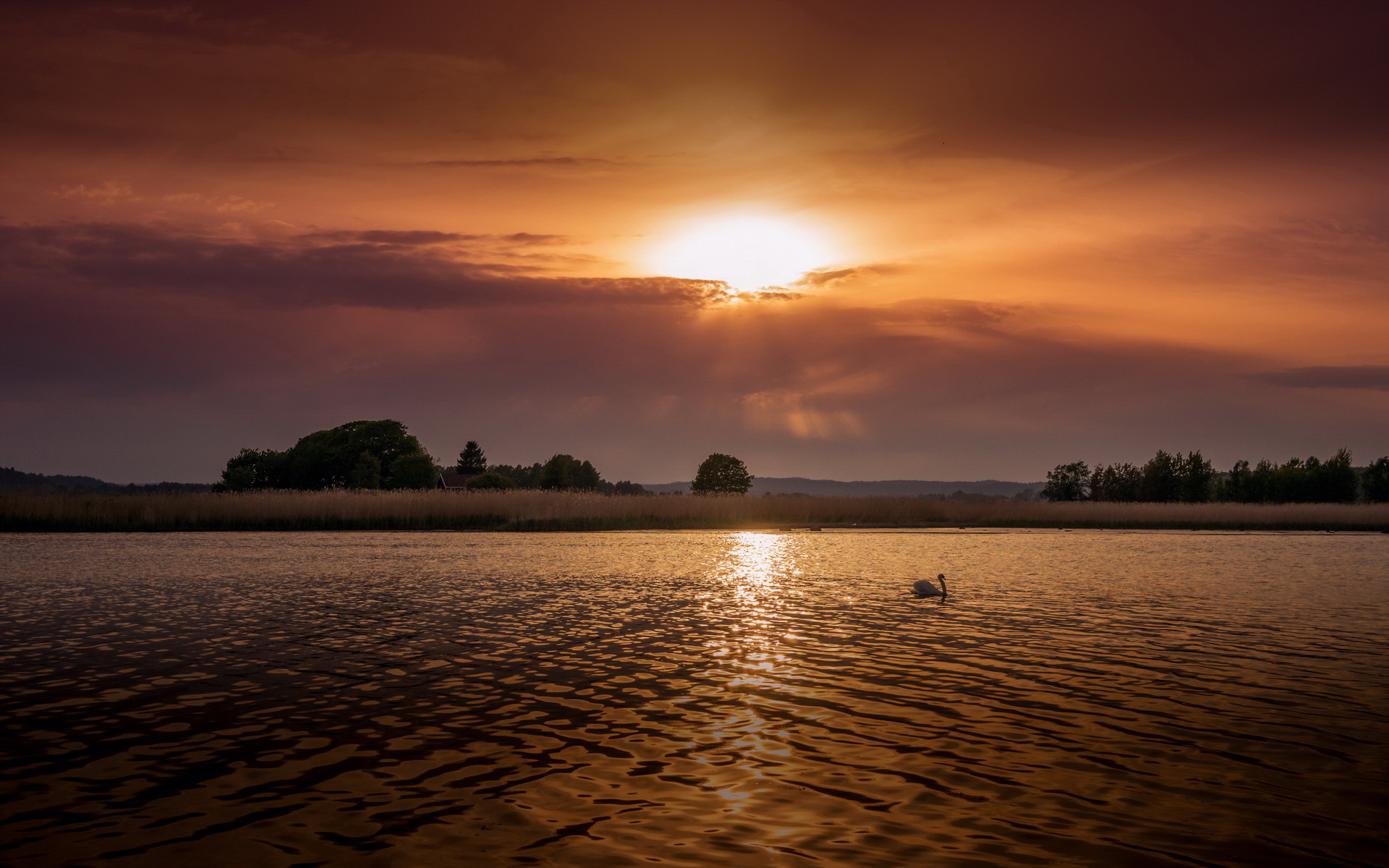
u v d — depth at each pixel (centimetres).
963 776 860
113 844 703
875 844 709
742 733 991
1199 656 1401
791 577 2489
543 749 936
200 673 1271
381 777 854
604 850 695
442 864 669
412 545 3600
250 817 758
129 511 4316
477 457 12462
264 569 2620
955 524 5556
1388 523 5525
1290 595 2117
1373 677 1263
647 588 2222
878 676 1267
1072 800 802
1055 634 1598
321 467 8894
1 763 889
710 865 670
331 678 1243
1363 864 679
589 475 13850
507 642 1511
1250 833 736
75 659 1365
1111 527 5525
